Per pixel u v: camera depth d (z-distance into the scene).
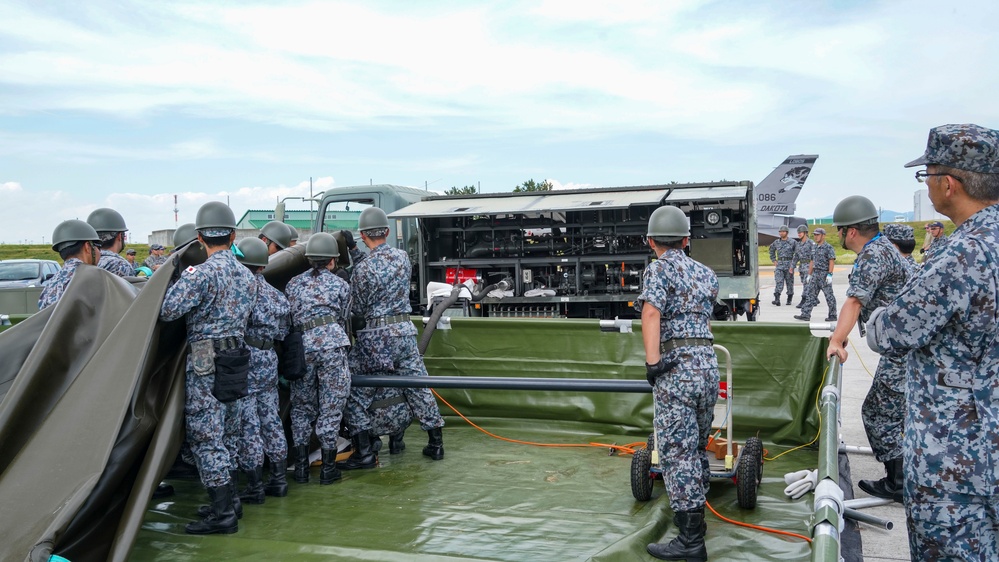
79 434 3.95
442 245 11.05
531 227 10.27
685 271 3.99
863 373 9.48
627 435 6.57
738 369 6.29
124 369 4.16
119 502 4.16
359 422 5.78
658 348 3.88
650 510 4.68
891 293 4.51
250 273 4.74
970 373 2.49
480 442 6.54
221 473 4.43
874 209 4.54
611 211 10.21
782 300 21.50
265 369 5.04
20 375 4.18
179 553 4.12
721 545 4.13
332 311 5.48
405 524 4.54
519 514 4.68
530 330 6.90
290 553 3.99
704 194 9.58
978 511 2.46
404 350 5.87
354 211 11.30
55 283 5.12
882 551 4.17
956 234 2.55
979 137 2.54
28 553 3.43
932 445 2.52
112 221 6.20
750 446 4.79
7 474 3.81
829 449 2.80
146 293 4.36
